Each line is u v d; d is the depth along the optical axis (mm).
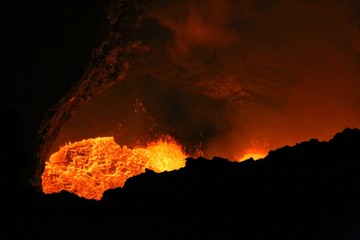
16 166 6184
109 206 4984
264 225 4254
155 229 4430
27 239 4445
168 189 5109
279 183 4840
